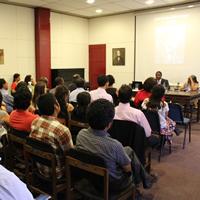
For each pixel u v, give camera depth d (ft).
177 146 14.15
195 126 18.67
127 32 27.27
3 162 8.14
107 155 5.63
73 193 6.30
